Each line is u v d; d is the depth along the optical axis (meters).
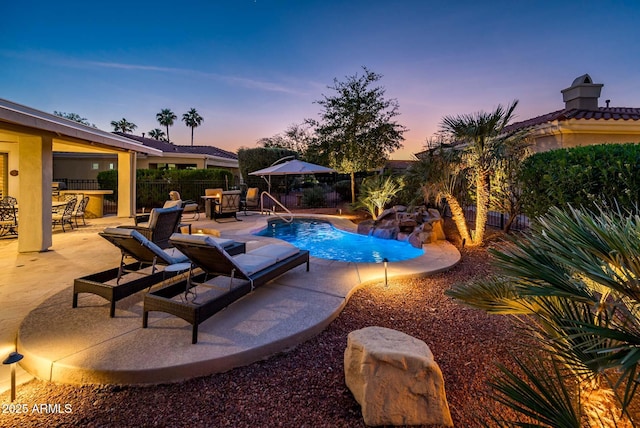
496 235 8.88
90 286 3.84
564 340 1.92
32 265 6.30
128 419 2.35
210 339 3.24
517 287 1.91
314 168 13.98
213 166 26.50
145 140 24.73
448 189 8.52
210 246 3.50
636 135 10.42
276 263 4.88
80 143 10.37
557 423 1.55
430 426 2.24
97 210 13.81
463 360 3.03
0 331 3.59
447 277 5.79
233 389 2.68
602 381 2.27
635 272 1.46
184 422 2.32
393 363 2.27
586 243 1.63
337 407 2.46
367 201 13.66
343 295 4.54
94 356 2.91
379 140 17.66
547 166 6.41
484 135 7.46
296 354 3.23
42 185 7.41
